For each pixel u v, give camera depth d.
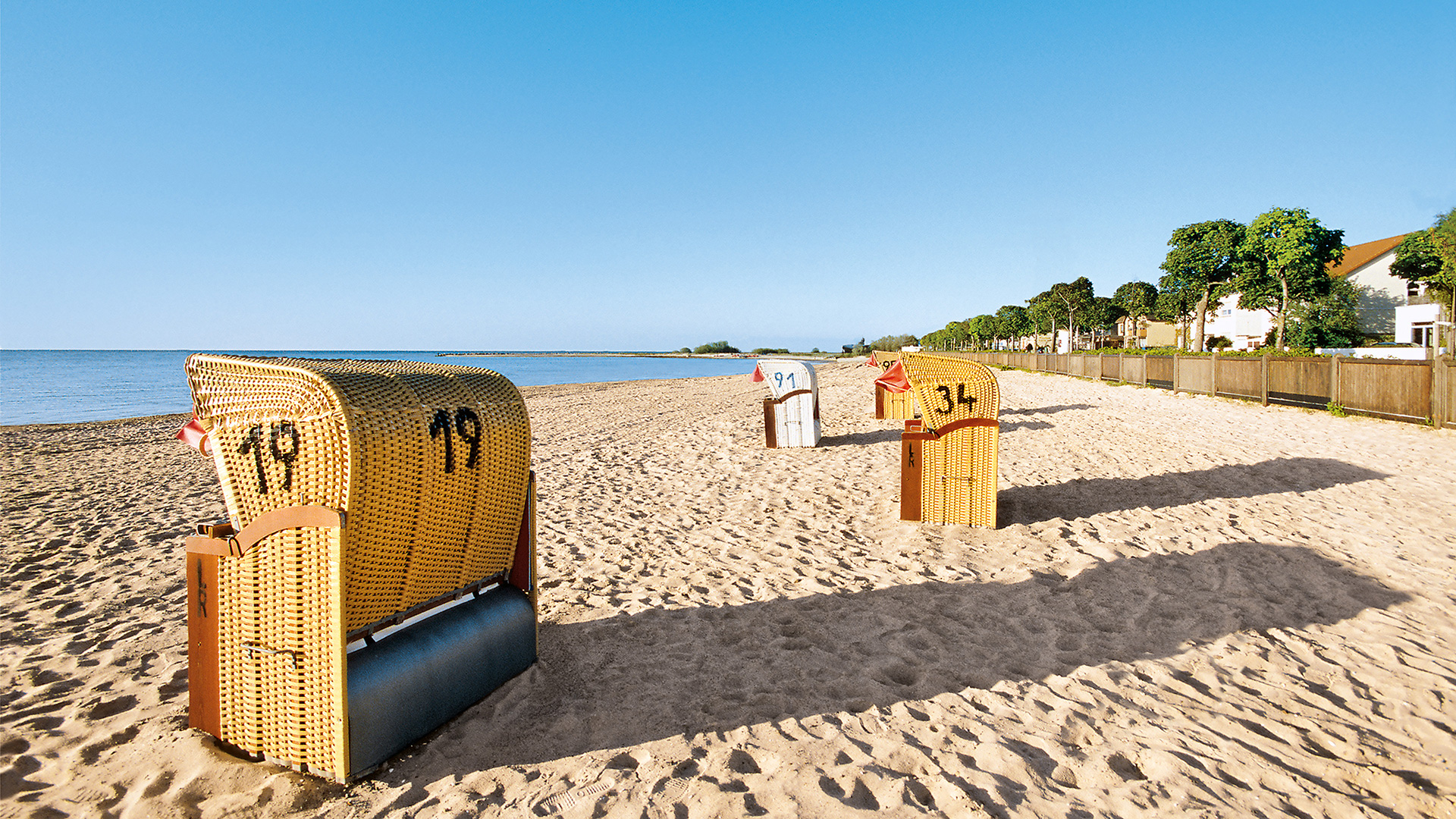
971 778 2.72
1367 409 13.75
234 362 2.64
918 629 4.24
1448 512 6.89
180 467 11.66
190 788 2.61
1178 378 21.09
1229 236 39.97
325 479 2.52
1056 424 14.02
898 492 8.09
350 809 2.50
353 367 2.88
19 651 3.99
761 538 6.32
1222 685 3.57
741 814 2.50
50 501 8.70
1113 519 6.78
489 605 3.42
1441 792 2.72
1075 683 3.54
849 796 2.61
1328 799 2.66
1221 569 5.30
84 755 2.84
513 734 3.03
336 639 2.54
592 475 9.66
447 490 2.94
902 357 6.80
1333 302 38.59
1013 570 5.35
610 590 5.01
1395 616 4.44
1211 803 2.61
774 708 3.29
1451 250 23.52
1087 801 2.61
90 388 42.25
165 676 3.66
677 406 22.30
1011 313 87.31
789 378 11.56
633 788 2.65
